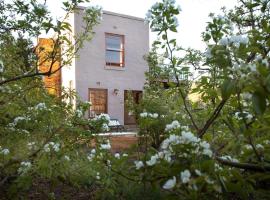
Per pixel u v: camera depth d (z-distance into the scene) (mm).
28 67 4172
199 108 3010
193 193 1402
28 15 3439
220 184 1460
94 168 3227
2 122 3871
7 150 3480
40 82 4285
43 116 3941
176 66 3053
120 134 10609
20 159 3449
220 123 2527
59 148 3580
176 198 1528
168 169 1602
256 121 1809
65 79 16266
